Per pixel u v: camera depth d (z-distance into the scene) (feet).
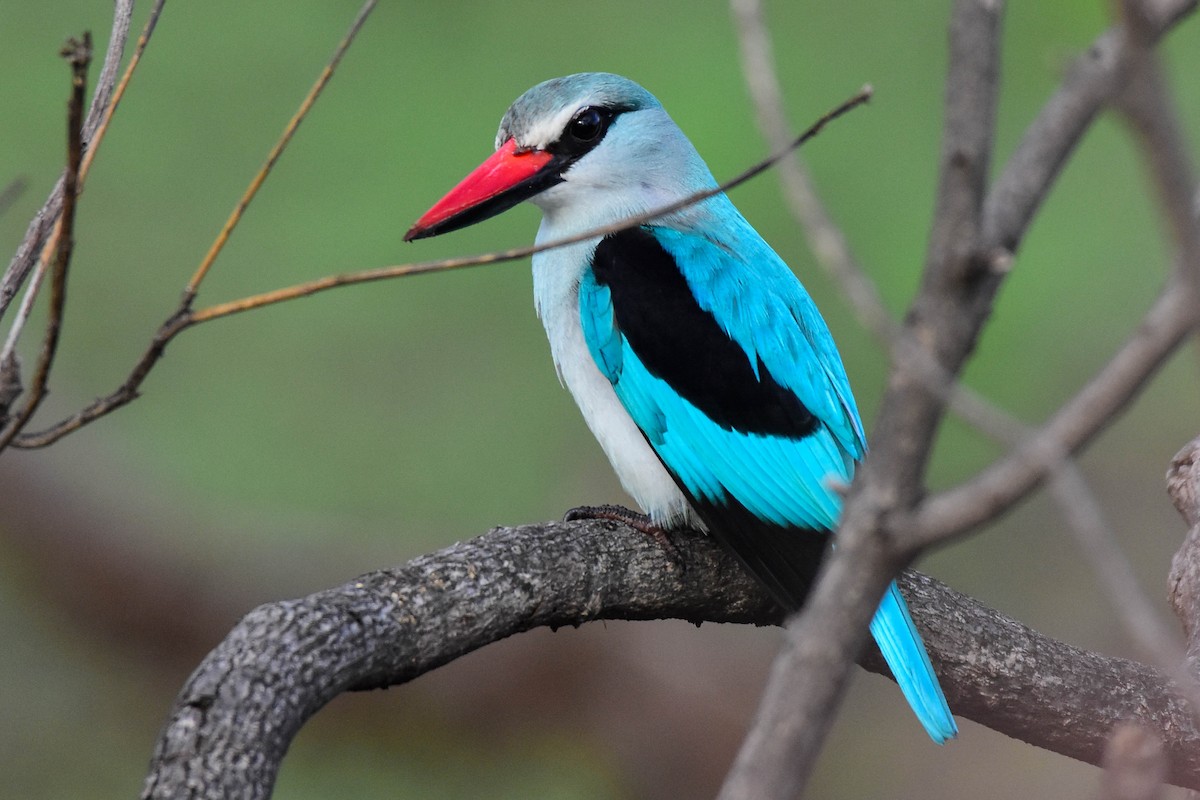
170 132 46.73
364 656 15.15
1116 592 8.50
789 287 23.41
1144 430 39.55
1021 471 8.68
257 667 14.16
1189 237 7.91
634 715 36.35
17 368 15.20
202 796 13.12
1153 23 7.78
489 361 43.57
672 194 24.36
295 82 47.78
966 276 9.05
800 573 20.95
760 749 9.18
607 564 19.10
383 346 44.09
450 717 36.78
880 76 45.80
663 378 22.24
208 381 43.86
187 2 48.24
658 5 47.67
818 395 22.25
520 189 24.14
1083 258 41.32
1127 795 9.82
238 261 44.93
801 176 9.02
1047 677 18.97
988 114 9.02
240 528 40.81
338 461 42.29
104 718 38.86
